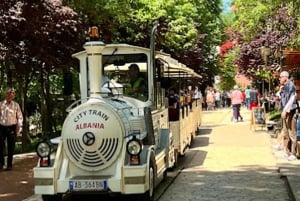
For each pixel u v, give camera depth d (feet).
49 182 31.78
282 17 77.15
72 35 57.11
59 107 86.89
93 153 31.83
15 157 55.88
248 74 115.55
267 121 87.97
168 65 45.27
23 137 65.87
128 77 38.60
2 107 47.03
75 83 66.39
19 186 39.52
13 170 46.93
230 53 147.02
